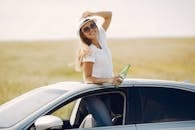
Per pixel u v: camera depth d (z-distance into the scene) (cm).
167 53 7056
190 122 731
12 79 2511
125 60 6569
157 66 5416
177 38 9288
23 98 730
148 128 702
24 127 646
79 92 691
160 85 742
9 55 6769
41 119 631
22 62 5919
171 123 721
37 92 734
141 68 5084
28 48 7869
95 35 738
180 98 745
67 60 6369
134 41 9369
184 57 6488
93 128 687
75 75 4316
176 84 756
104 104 711
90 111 705
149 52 7531
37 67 5519
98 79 712
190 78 4234
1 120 670
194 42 8669
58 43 8694
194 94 757
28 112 674
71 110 794
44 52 7294
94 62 727
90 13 762
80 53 733
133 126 699
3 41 9012
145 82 738
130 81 731
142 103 718
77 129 680
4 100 1620
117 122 707
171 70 4928
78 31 737
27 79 2583
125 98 713
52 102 672
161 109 726
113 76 756
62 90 707
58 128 642
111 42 9400
